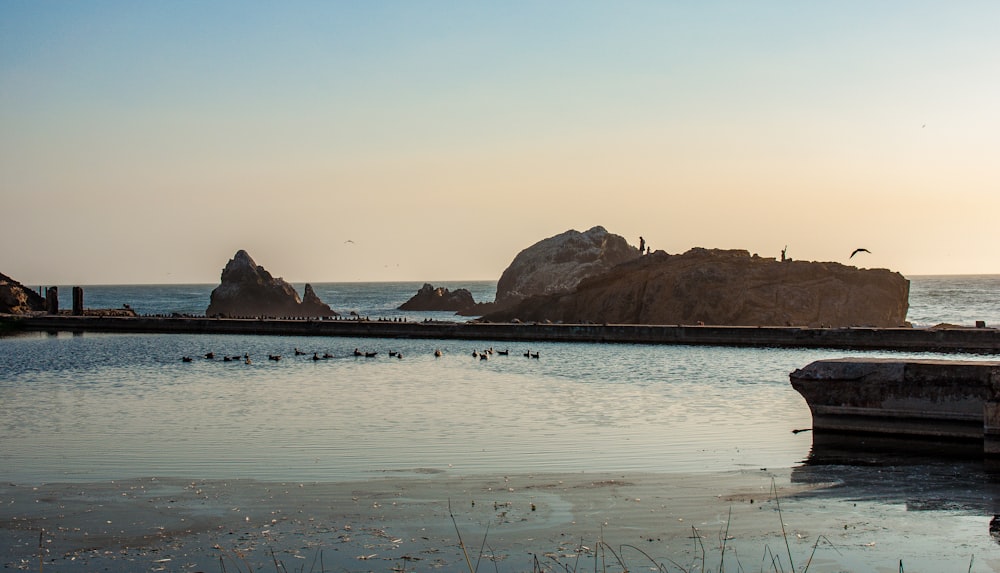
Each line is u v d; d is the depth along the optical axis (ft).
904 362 95.25
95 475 81.05
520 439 99.04
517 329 301.43
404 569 54.80
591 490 73.51
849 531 61.62
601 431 104.32
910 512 66.18
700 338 272.51
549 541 59.98
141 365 207.51
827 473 79.20
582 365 201.87
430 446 94.89
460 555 57.21
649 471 81.35
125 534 62.18
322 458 88.53
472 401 134.31
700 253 384.06
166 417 118.42
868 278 341.41
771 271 350.23
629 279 374.63
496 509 67.77
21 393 149.18
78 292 409.49
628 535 61.21
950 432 92.12
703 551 57.62
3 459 88.99
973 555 56.49
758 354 228.43
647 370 186.39
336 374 183.73
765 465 83.56
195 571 54.90
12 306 425.69
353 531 62.44
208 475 80.89
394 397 140.26
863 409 96.07
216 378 175.32
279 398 139.74
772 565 54.90
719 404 128.16
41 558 57.31
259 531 62.54
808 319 332.60
